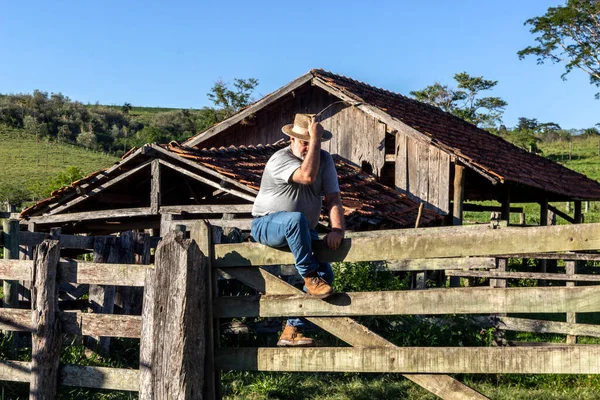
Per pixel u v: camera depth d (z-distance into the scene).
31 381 5.38
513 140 71.19
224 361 4.81
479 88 58.19
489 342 8.60
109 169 12.41
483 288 4.21
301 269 4.43
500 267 10.16
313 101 17.50
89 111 97.06
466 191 20.36
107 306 8.44
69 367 5.37
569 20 40.69
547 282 16.06
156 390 4.64
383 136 16.39
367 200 13.96
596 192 23.84
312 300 4.58
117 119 99.38
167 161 12.15
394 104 19.22
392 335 8.73
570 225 3.96
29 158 62.25
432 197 15.65
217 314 4.83
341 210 4.59
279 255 4.62
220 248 4.82
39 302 5.38
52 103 96.19
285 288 4.68
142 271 5.16
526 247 4.07
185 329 4.58
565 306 4.02
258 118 18.14
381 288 10.39
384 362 4.45
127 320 5.17
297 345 4.90
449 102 59.38
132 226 15.07
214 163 12.10
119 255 8.80
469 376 7.80
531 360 4.11
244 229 11.57
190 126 93.94
